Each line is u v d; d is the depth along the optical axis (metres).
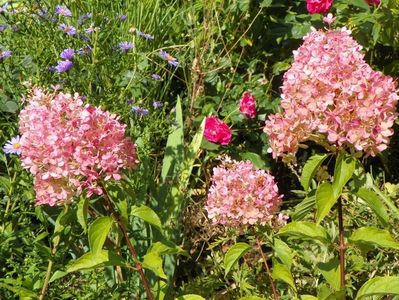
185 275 1.29
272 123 0.83
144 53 1.38
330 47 0.79
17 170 1.02
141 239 1.11
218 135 1.36
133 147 0.86
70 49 1.17
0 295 1.01
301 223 0.83
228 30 1.56
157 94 1.44
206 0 1.51
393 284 0.81
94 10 1.44
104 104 1.15
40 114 0.83
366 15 1.43
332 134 0.77
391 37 1.46
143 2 1.61
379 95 0.76
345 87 0.77
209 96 1.47
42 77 1.16
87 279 1.05
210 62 1.52
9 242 1.03
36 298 0.95
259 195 0.94
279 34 1.52
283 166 1.50
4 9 1.26
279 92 1.55
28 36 1.23
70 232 1.00
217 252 1.21
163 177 1.23
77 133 0.81
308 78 0.79
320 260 1.07
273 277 0.91
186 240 1.27
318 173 0.85
